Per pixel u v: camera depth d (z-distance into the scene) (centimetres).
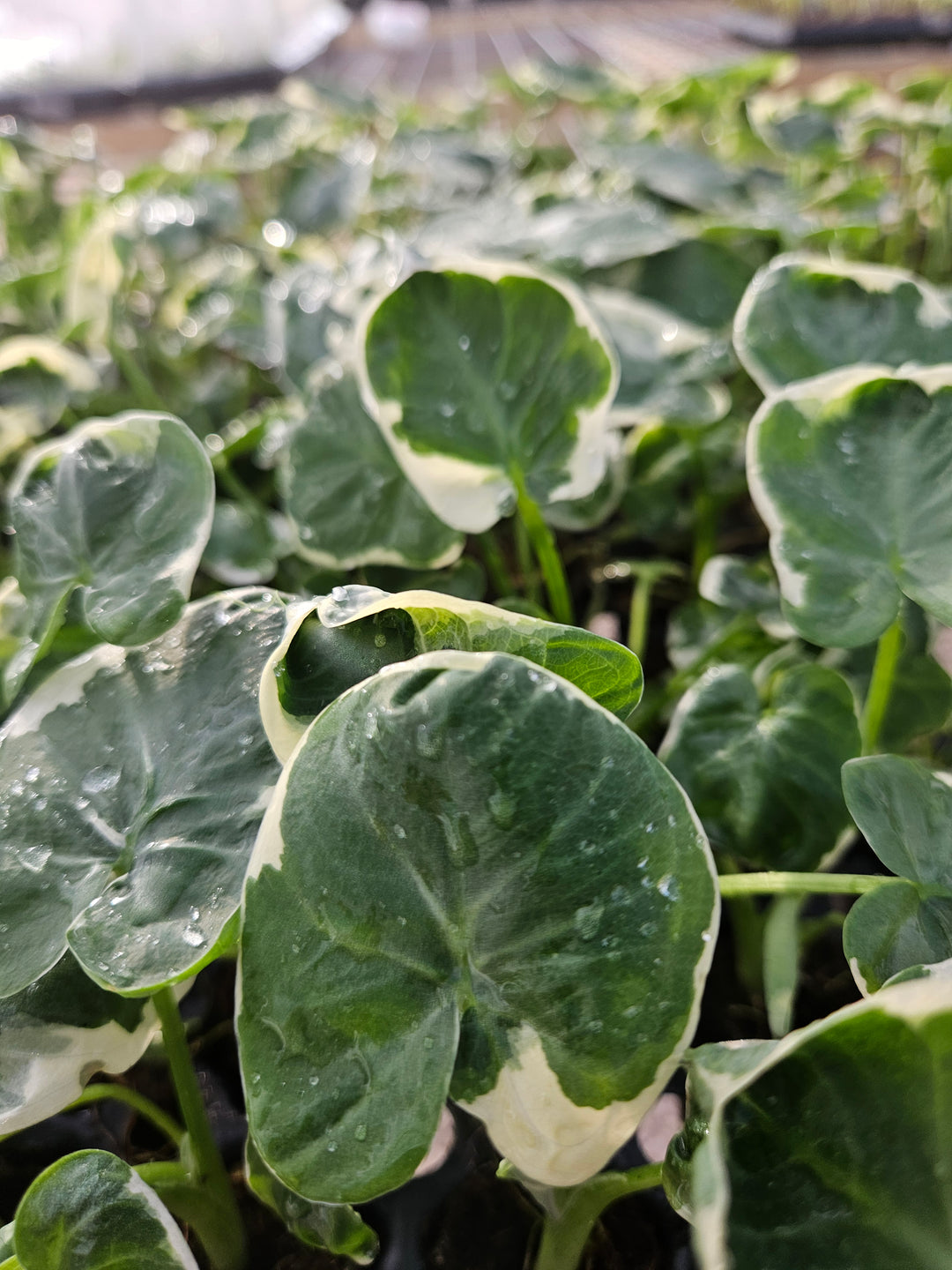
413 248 27
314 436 23
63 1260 13
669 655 26
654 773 12
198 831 14
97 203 42
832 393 17
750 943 21
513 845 12
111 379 36
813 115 50
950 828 16
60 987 15
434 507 19
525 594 30
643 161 39
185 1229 18
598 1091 12
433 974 12
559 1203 15
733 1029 21
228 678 16
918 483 17
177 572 16
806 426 17
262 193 55
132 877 14
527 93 61
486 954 12
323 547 22
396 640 14
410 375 19
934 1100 11
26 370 29
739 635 24
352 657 14
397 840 12
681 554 33
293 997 12
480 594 23
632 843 12
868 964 14
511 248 30
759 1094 11
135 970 13
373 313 19
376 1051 12
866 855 24
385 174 50
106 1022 15
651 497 30
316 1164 11
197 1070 21
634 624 27
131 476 18
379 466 23
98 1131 20
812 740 19
